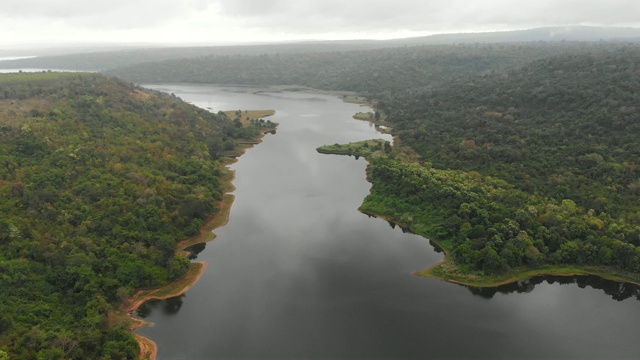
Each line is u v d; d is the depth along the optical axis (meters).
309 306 108.12
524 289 115.44
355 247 134.75
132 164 162.12
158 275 115.62
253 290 114.44
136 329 100.81
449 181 154.38
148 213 133.88
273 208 161.75
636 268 115.75
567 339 97.44
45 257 108.69
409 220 144.50
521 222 129.88
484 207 137.00
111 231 123.44
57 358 80.75
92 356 86.06
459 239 128.88
